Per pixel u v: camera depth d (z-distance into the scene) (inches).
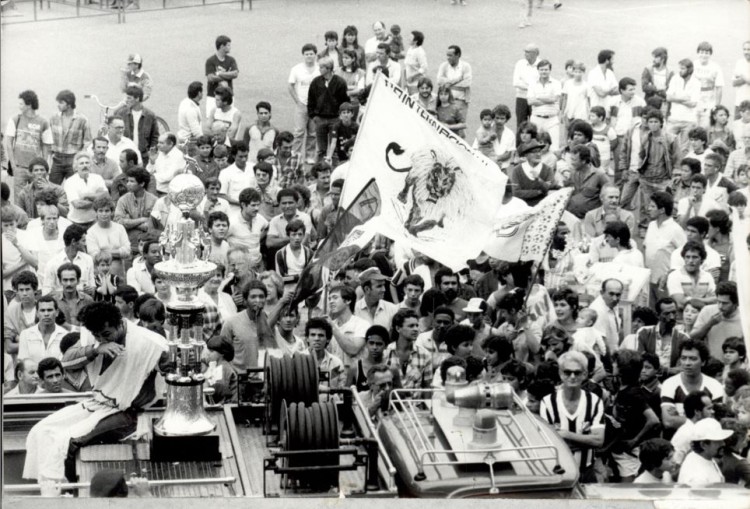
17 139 727.7
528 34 1079.0
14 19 1050.1
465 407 357.7
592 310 541.3
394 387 488.7
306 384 376.8
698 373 502.6
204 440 366.3
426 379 501.7
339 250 520.1
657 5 1169.4
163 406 396.8
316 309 575.8
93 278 585.9
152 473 358.3
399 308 547.5
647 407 472.1
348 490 352.8
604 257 614.2
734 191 680.4
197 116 778.2
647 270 585.3
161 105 908.6
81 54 990.4
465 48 1040.2
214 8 1164.5
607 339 556.7
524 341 529.7
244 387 415.2
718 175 696.4
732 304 563.2
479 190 533.0
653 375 494.9
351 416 398.0
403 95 532.4
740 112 799.7
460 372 374.6
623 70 975.0
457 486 350.0
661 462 444.8
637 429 471.2
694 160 700.0
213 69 880.9
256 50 1027.9
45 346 513.0
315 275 509.4
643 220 743.1
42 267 603.8
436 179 531.8
